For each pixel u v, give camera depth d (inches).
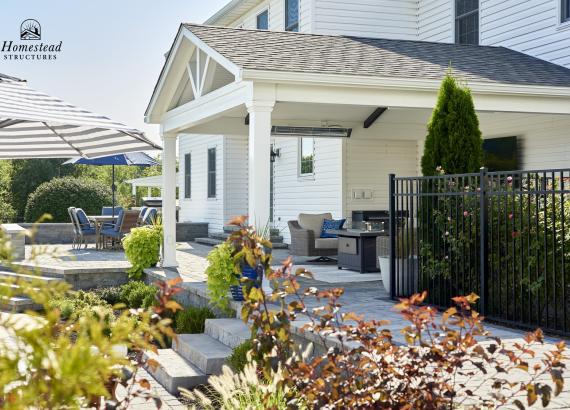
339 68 397.1
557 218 289.9
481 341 256.8
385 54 473.1
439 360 129.4
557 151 530.9
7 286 70.6
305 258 638.5
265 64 377.1
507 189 320.5
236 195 904.3
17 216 1467.8
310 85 386.0
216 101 430.6
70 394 66.1
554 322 277.3
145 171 2379.4
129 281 526.3
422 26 713.6
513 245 296.8
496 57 537.0
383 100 410.9
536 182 283.7
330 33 689.6
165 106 537.6
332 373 132.6
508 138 579.5
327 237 615.2
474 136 360.2
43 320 69.6
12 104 222.1
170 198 540.4
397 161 685.3
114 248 749.3
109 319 283.3
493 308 315.9
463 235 327.0
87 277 517.3
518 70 487.2
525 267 301.3
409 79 406.3
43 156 348.2
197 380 278.2
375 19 705.0
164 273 494.0
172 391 273.3
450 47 559.8
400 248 389.1
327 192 693.9
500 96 444.8
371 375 133.1
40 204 955.3
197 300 412.2
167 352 327.3
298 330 260.4
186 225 934.4
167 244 538.3
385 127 621.0
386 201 681.6
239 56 392.5
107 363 69.6
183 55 488.4
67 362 64.4
